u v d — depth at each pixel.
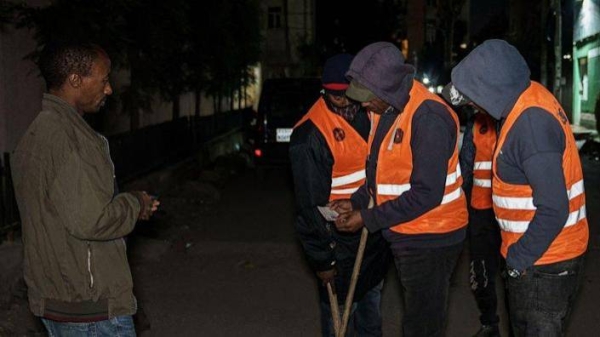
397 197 3.55
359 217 3.59
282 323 5.62
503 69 3.16
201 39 13.86
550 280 3.26
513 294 3.37
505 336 5.20
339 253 4.01
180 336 5.36
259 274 7.01
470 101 3.32
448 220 3.60
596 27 23.19
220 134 18.72
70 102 2.94
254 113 22.44
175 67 12.60
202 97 21.67
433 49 60.19
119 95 10.46
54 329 3.00
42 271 2.91
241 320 5.70
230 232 8.89
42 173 2.83
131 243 7.66
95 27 8.08
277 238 8.48
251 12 18.19
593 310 5.75
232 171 14.91
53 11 7.98
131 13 9.56
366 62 3.42
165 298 6.27
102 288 2.91
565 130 3.20
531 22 32.88
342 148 3.87
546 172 3.08
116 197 2.94
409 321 3.72
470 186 4.79
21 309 5.73
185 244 8.26
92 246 2.89
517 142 3.16
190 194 11.20
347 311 3.90
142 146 11.17
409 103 3.51
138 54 10.23
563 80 26.36
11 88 8.81
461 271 6.84
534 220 3.13
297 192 3.89
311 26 41.12
